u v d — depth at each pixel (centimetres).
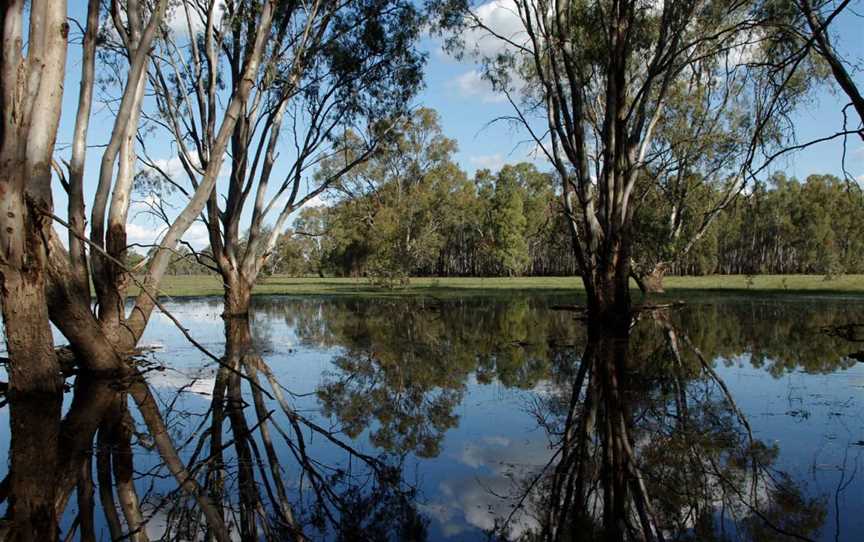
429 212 4981
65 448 609
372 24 1903
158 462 571
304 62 1866
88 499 486
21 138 731
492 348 1319
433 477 531
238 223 2022
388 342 1441
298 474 539
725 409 739
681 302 2348
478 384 934
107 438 643
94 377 977
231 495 494
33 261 774
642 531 414
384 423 710
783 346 1281
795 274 6212
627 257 1694
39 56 771
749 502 461
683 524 425
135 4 1140
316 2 1748
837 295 2877
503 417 731
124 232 1089
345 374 1029
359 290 4103
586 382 924
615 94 1645
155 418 728
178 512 462
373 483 518
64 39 806
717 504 458
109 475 537
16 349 789
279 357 1221
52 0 795
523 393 861
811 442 602
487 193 7225
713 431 646
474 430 678
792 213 5556
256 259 2075
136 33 1141
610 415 720
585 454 582
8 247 750
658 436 633
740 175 1355
